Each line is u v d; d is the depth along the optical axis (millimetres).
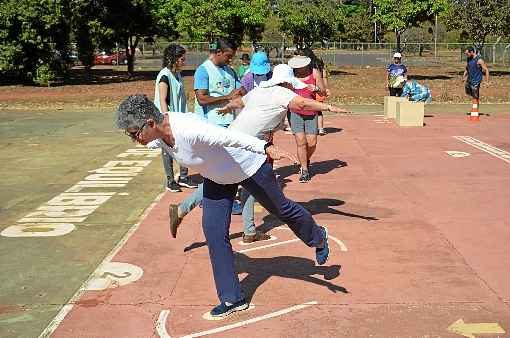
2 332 4086
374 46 49469
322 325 4090
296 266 5203
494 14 31266
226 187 4219
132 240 6020
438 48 49844
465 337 3885
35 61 29375
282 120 5230
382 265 5184
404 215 6738
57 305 4512
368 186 8203
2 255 5660
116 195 8000
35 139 13344
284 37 33969
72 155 11242
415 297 4508
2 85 30125
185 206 5086
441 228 6223
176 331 4059
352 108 19641
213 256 4266
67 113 19266
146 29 35562
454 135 12797
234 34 32375
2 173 9633
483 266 5125
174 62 7750
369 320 4145
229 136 3844
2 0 27969
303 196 7695
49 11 28234
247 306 4379
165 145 3980
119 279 4996
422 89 15875
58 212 7180
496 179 8477
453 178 8586
